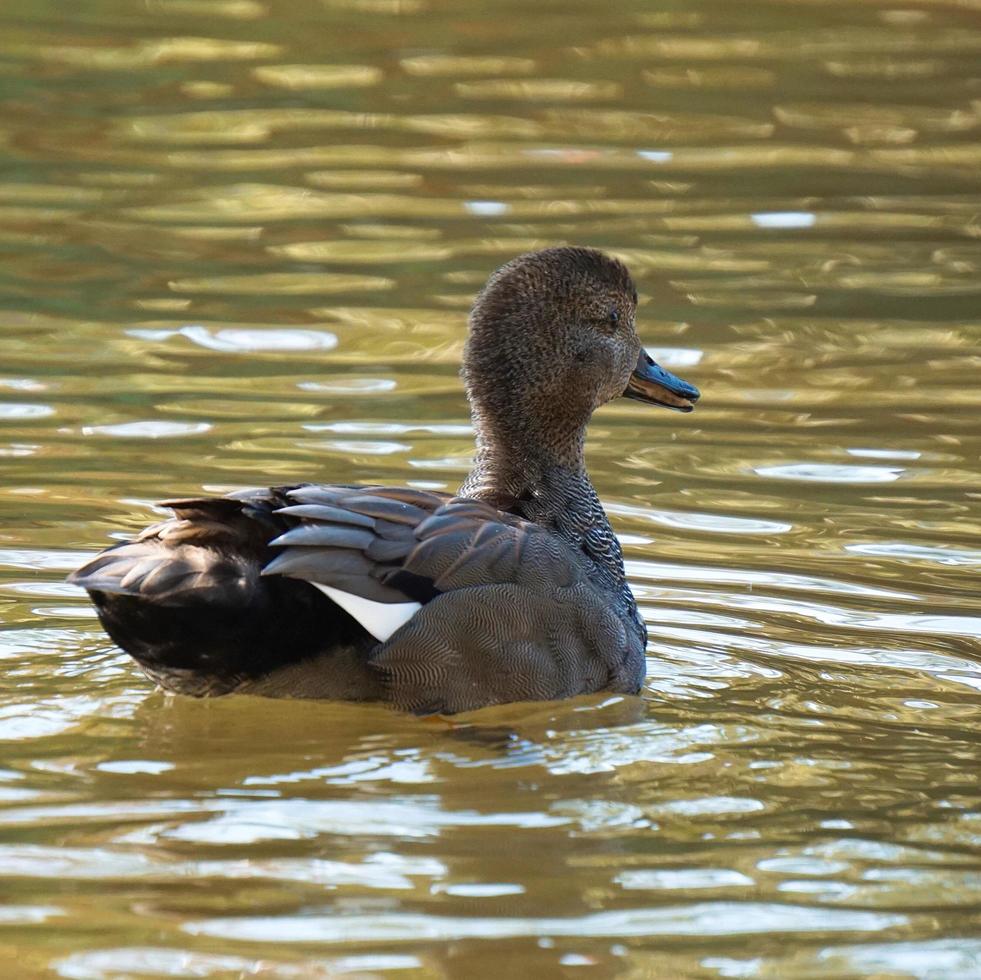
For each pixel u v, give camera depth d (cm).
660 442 1566
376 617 984
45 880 802
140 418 1553
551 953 751
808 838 866
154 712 1014
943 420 1606
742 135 2586
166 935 758
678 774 947
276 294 1903
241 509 957
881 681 1105
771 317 1880
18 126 2523
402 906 788
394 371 1689
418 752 967
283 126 2573
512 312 1180
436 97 2728
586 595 1074
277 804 888
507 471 1176
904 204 2295
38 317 1820
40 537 1297
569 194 2292
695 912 791
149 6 3191
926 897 808
